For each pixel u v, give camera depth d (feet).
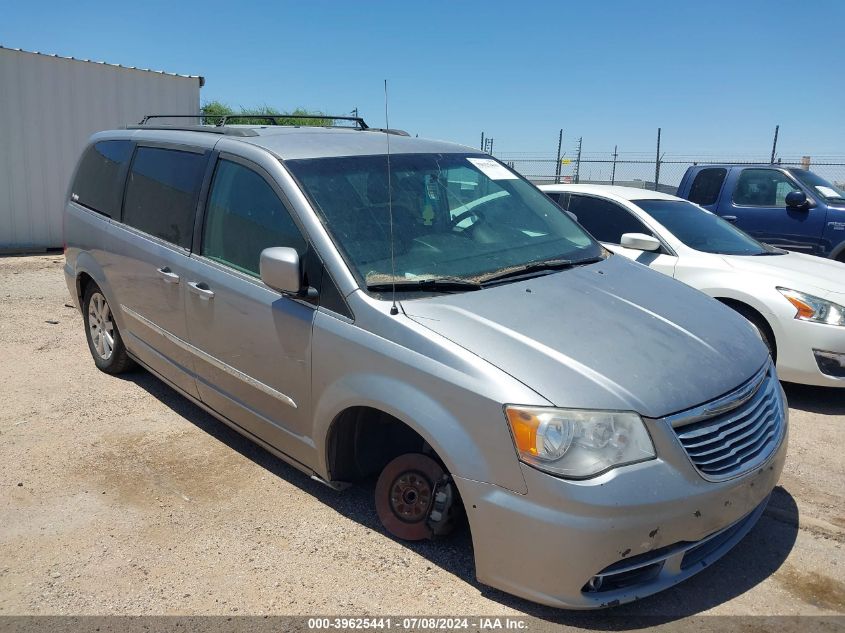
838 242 29.43
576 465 8.99
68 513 12.53
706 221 22.13
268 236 12.56
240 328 12.87
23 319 25.35
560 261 13.05
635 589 9.32
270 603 10.21
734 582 10.69
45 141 39.19
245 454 14.78
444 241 12.55
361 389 10.69
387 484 11.60
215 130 14.98
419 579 10.67
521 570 9.32
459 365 9.78
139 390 18.33
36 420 16.43
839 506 12.95
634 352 10.21
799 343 17.46
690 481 9.28
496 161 15.75
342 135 14.51
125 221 16.79
